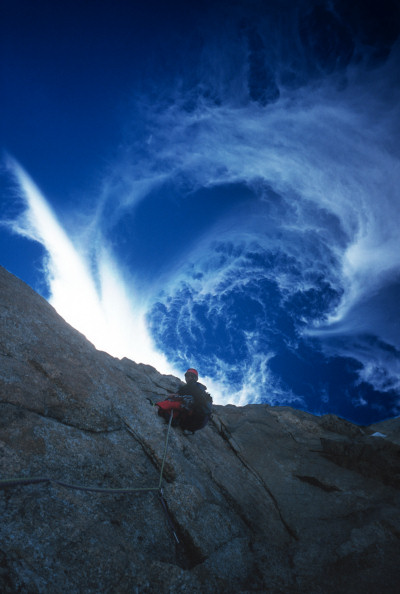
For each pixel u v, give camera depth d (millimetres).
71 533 2271
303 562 3311
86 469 2865
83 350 4039
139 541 2676
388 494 4281
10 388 2922
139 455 3428
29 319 3750
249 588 2916
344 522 3918
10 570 1830
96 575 2137
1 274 4105
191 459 4066
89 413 3334
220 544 3170
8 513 2141
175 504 3193
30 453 2613
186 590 2410
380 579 3033
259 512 3988
